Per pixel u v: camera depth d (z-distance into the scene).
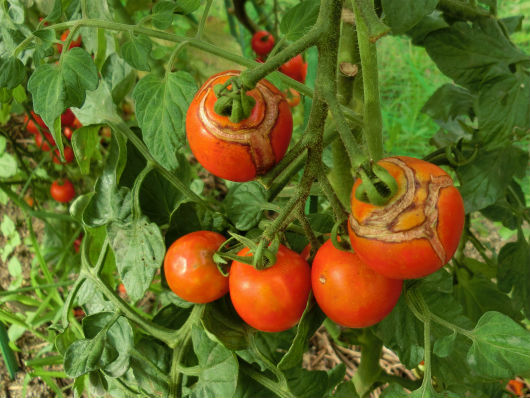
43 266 0.74
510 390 0.68
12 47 0.40
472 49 0.42
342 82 0.42
